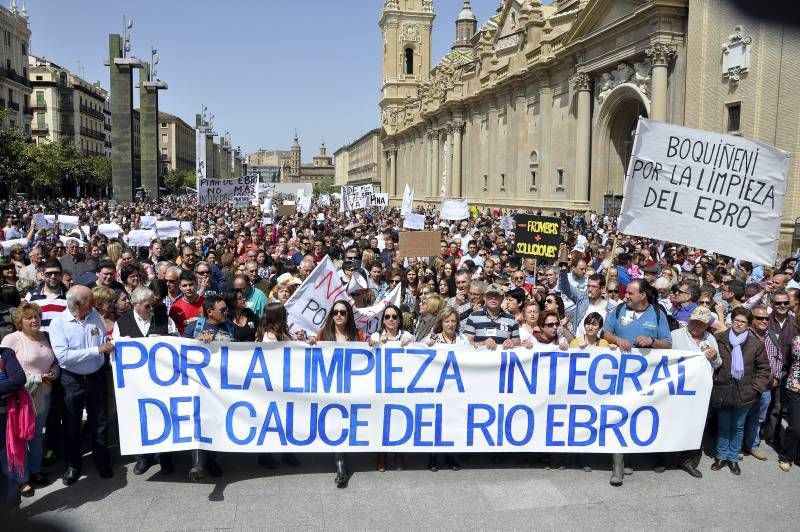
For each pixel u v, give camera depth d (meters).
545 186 44.84
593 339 7.84
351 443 7.45
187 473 7.50
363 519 6.43
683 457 7.89
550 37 44.03
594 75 38.00
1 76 69.31
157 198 59.22
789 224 22.67
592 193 38.31
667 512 6.72
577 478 7.53
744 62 24.78
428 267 15.57
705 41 26.89
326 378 7.40
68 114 94.88
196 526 6.25
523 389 7.56
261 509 6.61
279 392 7.36
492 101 54.34
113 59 50.59
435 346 7.49
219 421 7.29
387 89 102.31
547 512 6.65
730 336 7.85
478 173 59.75
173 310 8.84
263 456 7.68
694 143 9.37
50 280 8.98
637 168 9.49
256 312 9.65
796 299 9.46
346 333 7.79
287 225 25.27
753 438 8.38
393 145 96.44
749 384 7.68
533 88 47.09
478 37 75.75
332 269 8.47
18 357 6.77
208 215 35.25
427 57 103.19
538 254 14.59
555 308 8.18
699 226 9.50
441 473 7.59
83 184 89.81
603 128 37.38
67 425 7.11
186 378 7.25
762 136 24.05
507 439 7.59
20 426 6.37
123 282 10.02
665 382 7.62
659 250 21.27
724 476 7.71
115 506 6.65
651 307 7.97
